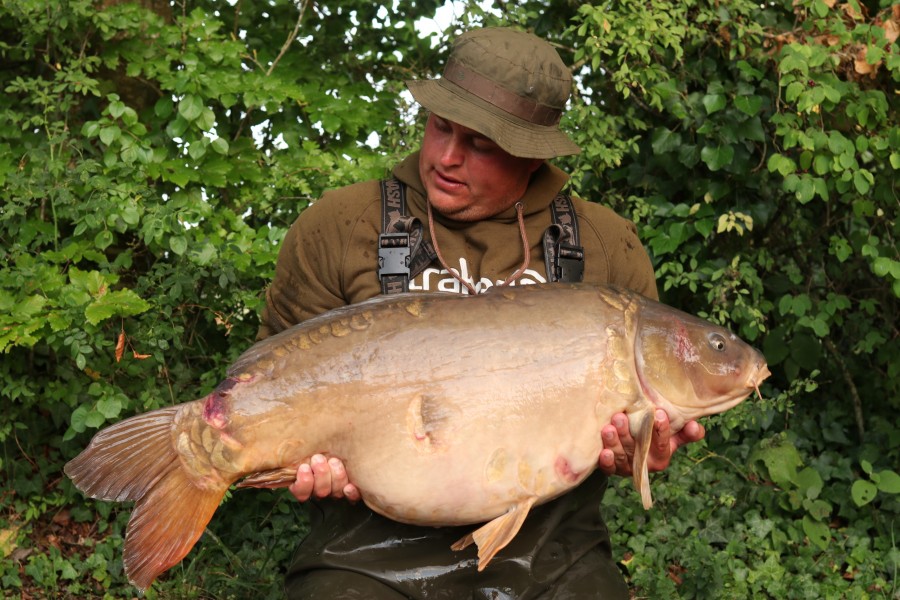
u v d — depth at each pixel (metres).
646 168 4.86
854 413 5.12
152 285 4.24
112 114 4.41
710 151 4.64
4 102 4.78
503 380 2.10
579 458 2.12
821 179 4.39
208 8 5.26
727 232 4.91
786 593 4.25
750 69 4.51
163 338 4.25
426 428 2.08
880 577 4.41
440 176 2.37
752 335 4.68
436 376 2.10
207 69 4.84
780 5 4.72
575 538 2.45
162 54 4.81
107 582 4.08
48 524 4.41
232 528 4.27
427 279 2.40
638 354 2.16
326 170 4.77
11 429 4.43
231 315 4.40
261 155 4.90
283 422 2.10
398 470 2.09
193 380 4.57
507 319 2.14
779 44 4.57
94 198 4.24
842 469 4.86
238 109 5.03
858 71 4.38
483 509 2.11
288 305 2.54
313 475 2.12
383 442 2.09
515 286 2.21
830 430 5.02
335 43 5.31
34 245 4.50
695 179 4.82
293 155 4.88
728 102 4.70
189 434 2.11
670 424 2.21
